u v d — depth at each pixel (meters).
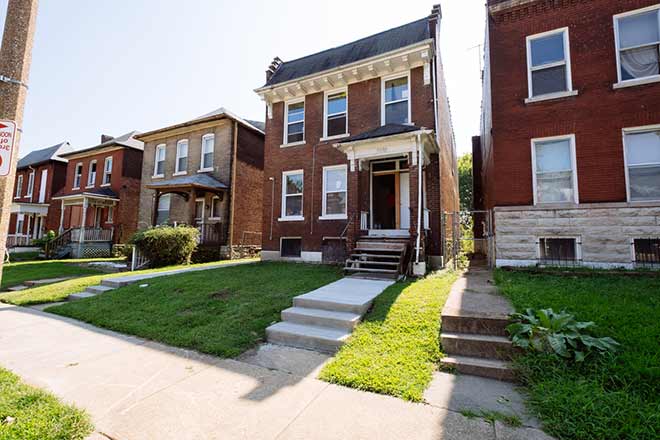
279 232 13.23
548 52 9.00
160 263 13.22
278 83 13.38
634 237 7.66
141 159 23.16
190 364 4.16
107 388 3.50
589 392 3.01
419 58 10.82
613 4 8.32
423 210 9.91
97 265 14.30
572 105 8.49
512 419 2.79
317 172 12.62
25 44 3.96
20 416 2.77
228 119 17.08
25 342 5.04
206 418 2.90
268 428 2.73
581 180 8.27
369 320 5.17
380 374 3.62
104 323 5.91
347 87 12.35
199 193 16.78
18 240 24.59
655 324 4.02
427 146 10.10
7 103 3.76
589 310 4.53
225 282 8.32
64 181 27.03
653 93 7.76
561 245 8.41
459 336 4.26
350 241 9.79
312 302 5.88
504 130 9.20
